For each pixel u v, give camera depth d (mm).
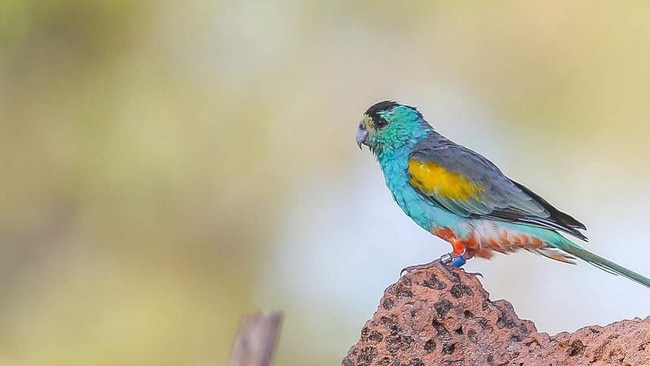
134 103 18438
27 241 18312
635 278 10773
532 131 18047
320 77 18719
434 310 8656
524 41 18094
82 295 18062
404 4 18625
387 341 8625
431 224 11648
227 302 18125
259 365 7574
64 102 18469
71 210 18297
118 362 17734
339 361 17984
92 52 18562
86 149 18375
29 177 18375
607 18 17703
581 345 8086
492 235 11289
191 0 18719
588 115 17812
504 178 11406
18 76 18438
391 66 18656
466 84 18375
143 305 17953
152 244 18219
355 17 18719
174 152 18281
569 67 17859
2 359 17812
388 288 8969
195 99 18531
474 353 8539
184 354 17812
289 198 18500
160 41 18672
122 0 18562
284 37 18797
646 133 17641
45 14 18359
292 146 18562
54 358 17734
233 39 18750
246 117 18578
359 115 18656
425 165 11555
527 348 8375
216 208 18359
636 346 7801
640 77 17625
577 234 11047
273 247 18406
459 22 18438
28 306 18031
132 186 18234
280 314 7711
